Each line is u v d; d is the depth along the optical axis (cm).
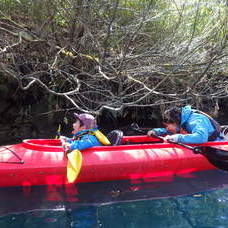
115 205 302
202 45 441
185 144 381
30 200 306
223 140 411
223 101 649
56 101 530
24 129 513
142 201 312
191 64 458
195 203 310
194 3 445
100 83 521
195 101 545
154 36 503
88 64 503
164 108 554
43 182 333
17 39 474
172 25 492
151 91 397
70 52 483
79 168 322
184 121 393
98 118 568
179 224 270
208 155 363
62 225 263
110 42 480
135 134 557
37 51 497
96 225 265
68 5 443
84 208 295
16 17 478
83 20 427
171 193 331
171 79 500
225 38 401
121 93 440
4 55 469
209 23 455
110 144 380
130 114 592
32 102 530
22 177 327
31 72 490
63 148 344
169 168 369
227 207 303
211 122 396
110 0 440
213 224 272
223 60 488
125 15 467
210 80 538
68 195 319
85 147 349
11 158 336
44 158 338
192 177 371
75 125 374
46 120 532
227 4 400
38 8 435
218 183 358
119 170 350
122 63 407
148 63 507
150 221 274
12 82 498
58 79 515
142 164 357
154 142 425
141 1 459
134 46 482
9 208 290
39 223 266
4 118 506
